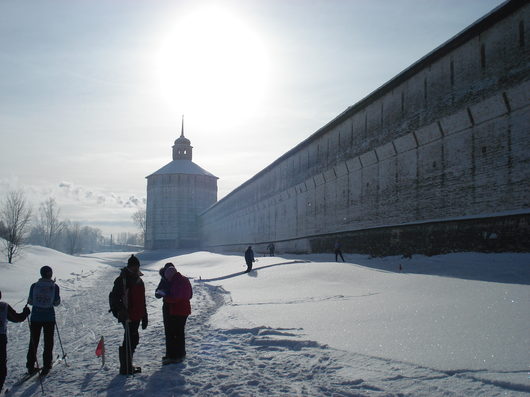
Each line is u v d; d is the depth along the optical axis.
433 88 24.30
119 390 5.97
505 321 7.95
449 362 5.96
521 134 18.30
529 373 5.28
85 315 15.37
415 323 8.60
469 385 5.11
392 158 28.36
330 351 7.19
